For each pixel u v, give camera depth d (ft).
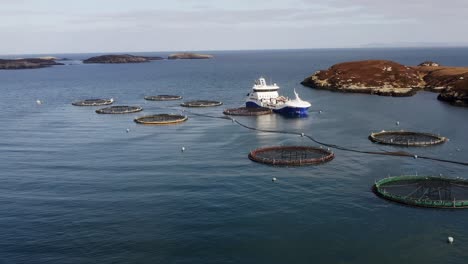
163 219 194.59
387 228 182.29
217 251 165.99
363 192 223.10
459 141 323.78
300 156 287.48
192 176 255.29
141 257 162.61
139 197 222.48
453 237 173.78
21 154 314.96
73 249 169.37
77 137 372.17
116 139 361.30
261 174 256.11
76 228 187.52
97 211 205.46
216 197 220.23
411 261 157.48
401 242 170.71
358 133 360.89
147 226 187.93
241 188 232.73
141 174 261.44
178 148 325.01
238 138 355.15
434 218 190.70
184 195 223.92
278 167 269.23
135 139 359.87
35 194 230.48
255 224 187.83
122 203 214.69
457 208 199.82
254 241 172.96
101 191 232.94
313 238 174.70
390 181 234.79
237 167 271.49
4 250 169.58
